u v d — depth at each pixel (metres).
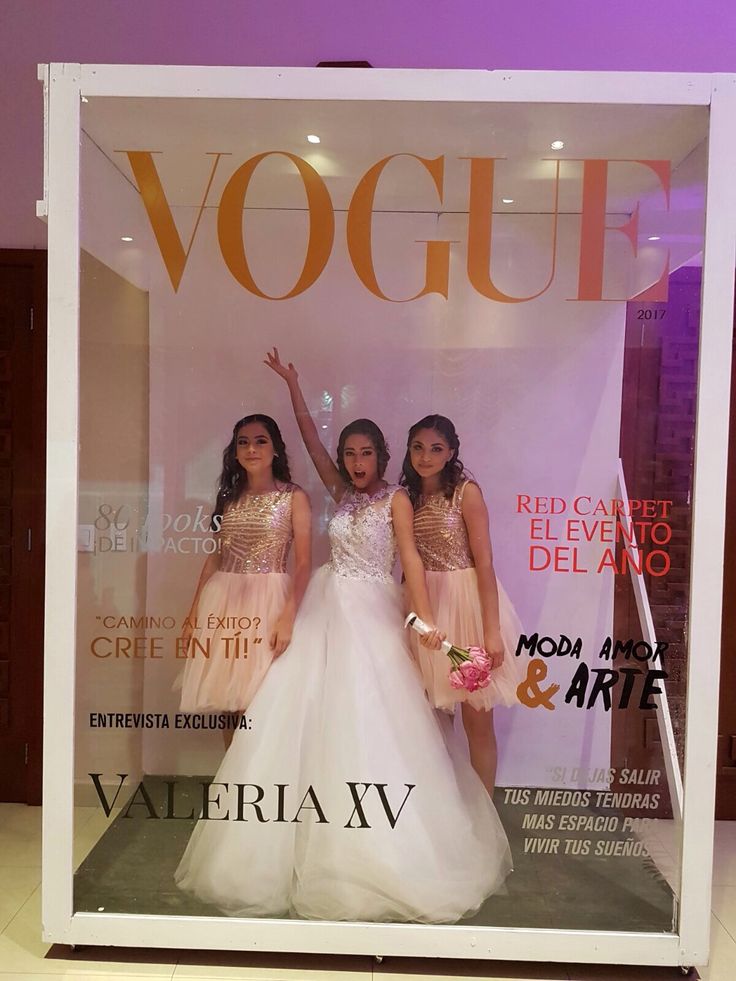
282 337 1.91
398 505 1.93
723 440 1.81
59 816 1.85
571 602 1.91
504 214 1.87
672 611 1.87
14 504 2.73
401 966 1.86
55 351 1.84
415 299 1.90
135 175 1.87
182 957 1.87
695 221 1.82
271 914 1.87
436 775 1.90
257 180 1.88
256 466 1.93
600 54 2.56
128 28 2.60
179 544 1.93
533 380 1.90
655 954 1.83
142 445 1.91
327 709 1.91
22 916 2.04
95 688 1.91
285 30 2.58
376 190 1.87
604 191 1.84
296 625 1.93
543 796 1.91
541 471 1.91
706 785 1.82
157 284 1.90
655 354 1.86
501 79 1.79
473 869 1.89
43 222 2.70
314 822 1.89
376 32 2.57
